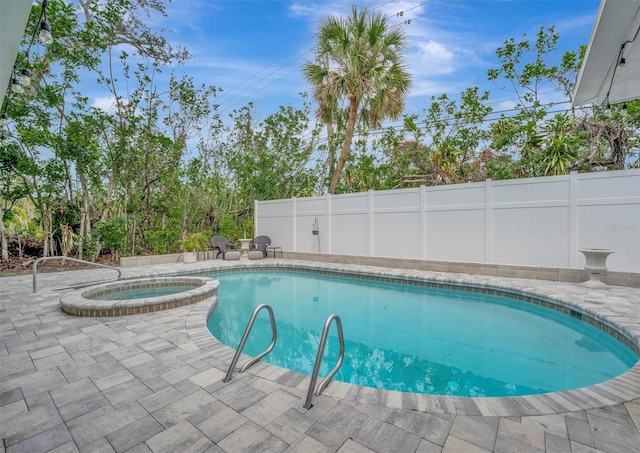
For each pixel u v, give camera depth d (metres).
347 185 14.59
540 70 11.54
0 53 2.15
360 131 14.05
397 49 10.87
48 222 9.91
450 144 12.29
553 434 2.05
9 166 8.95
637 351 3.62
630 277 6.08
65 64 9.12
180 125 12.17
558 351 4.16
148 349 3.54
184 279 7.15
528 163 9.73
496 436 2.04
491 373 3.57
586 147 9.77
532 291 5.96
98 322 4.49
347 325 5.24
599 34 3.29
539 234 7.22
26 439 2.07
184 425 2.19
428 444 1.97
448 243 8.45
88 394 2.61
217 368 3.06
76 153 9.34
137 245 11.48
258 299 6.92
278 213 12.23
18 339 3.85
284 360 3.97
